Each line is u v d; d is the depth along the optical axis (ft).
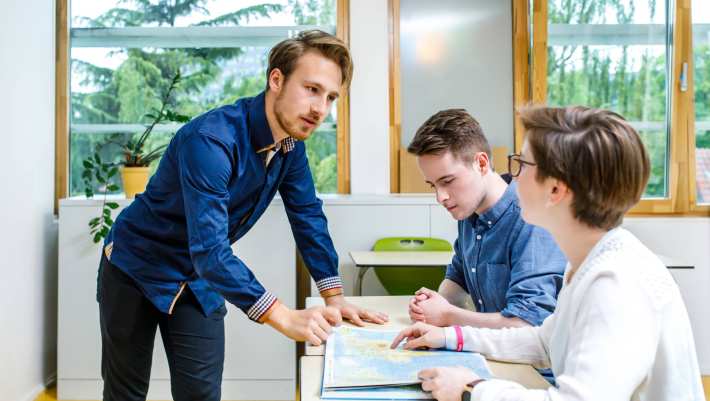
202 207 3.93
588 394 2.17
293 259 9.07
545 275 3.85
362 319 4.33
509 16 10.88
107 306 4.86
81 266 8.96
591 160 2.35
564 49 10.93
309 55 4.05
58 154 10.46
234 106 4.43
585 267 2.48
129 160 9.78
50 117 9.88
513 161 2.71
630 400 2.48
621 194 2.38
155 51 10.92
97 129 10.87
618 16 10.92
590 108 2.50
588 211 2.43
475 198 4.08
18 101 8.52
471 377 2.70
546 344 3.28
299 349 10.16
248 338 9.03
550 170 2.42
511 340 3.40
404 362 3.23
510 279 4.20
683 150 10.75
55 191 10.40
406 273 9.27
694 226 10.18
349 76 4.28
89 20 10.82
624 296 2.28
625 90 10.94
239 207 4.73
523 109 2.63
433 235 9.55
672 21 10.77
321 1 10.92
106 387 5.04
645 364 2.22
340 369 3.10
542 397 2.33
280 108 4.19
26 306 8.71
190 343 4.86
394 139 10.83
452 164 3.97
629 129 2.39
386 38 10.53
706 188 10.84
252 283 3.86
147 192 4.82
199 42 10.95
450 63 10.87
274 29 10.96
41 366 9.29
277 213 9.09
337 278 5.12
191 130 4.19
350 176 10.72
